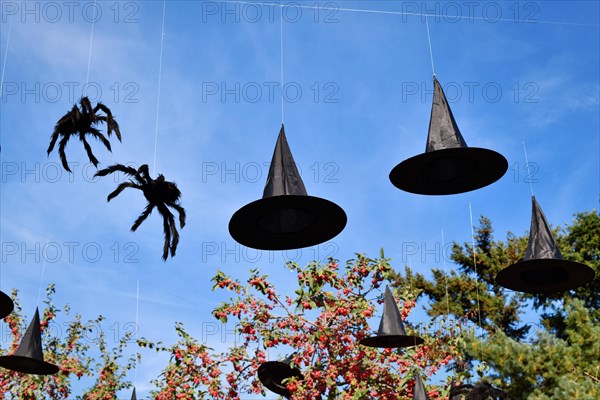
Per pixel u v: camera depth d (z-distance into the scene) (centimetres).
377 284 1039
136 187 534
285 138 489
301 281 979
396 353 1055
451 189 524
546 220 637
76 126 522
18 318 1349
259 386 1041
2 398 1230
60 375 1296
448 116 498
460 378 946
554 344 1677
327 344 991
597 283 2175
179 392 1019
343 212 471
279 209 475
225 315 1011
